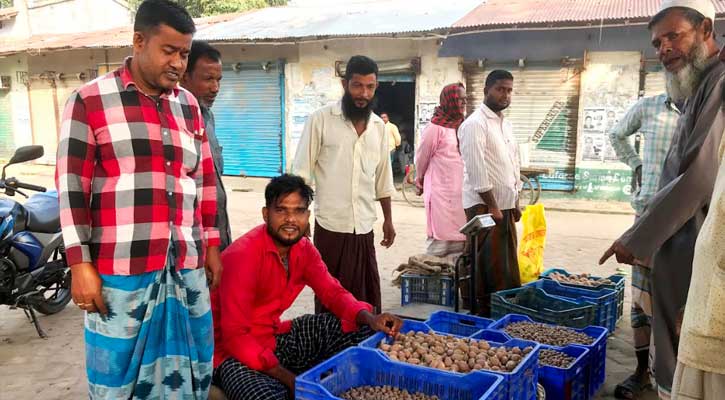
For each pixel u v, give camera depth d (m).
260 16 14.65
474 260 3.85
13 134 17.44
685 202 2.38
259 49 12.90
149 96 2.19
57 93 16.33
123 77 2.15
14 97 17.14
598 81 10.18
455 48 10.96
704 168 2.34
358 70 3.38
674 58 2.63
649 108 3.52
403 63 11.45
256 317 2.87
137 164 2.15
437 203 4.76
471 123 4.11
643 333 3.17
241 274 2.71
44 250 4.29
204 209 2.53
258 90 13.18
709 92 2.44
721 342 1.66
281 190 2.73
